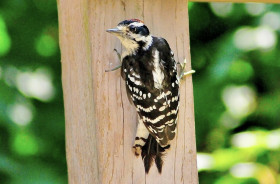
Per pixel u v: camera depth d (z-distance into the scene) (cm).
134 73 798
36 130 1163
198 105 1202
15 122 1132
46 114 1173
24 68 1181
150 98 796
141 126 816
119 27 795
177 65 843
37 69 1188
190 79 847
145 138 823
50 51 1197
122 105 820
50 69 1192
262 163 1139
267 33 1165
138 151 822
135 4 832
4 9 1197
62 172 1162
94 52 812
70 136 890
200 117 1210
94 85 812
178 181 837
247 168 1127
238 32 1173
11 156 1142
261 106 1205
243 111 1200
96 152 815
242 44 1163
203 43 1204
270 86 1203
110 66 816
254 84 1204
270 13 1179
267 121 1213
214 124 1212
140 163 824
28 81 1169
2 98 1139
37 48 1194
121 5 825
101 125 812
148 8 838
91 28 811
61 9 894
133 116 823
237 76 1180
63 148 1169
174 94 807
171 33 845
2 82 1149
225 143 1212
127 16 828
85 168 845
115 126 817
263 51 1176
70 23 862
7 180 1123
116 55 820
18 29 1198
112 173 816
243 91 1193
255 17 1187
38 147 1153
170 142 835
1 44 1174
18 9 1196
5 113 1127
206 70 1194
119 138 818
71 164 895
